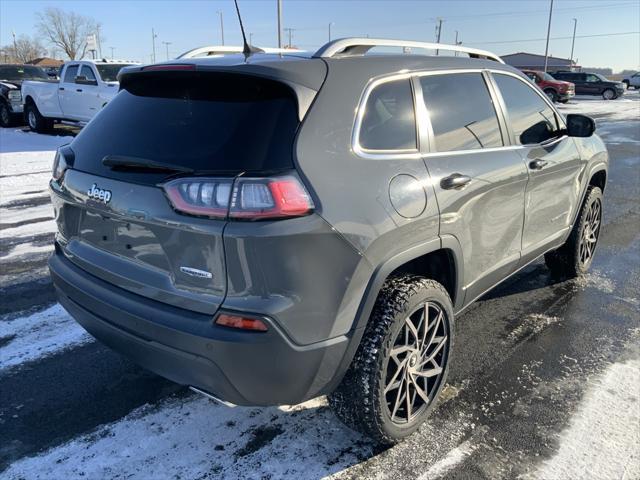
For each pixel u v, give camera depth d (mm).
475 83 3365
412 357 2744
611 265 5379
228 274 2145
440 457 2709
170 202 2230
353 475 2592
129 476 2574
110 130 2701
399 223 2486
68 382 3326
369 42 2777
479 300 4574
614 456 2707
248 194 2100
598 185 5102
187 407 3096
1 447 2754
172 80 2609
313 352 2252
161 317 2311
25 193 8445
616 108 27500
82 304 2727
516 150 3561
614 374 3439
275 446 2783
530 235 3855
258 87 2365
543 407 3105
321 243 2188
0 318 4145
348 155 2385
